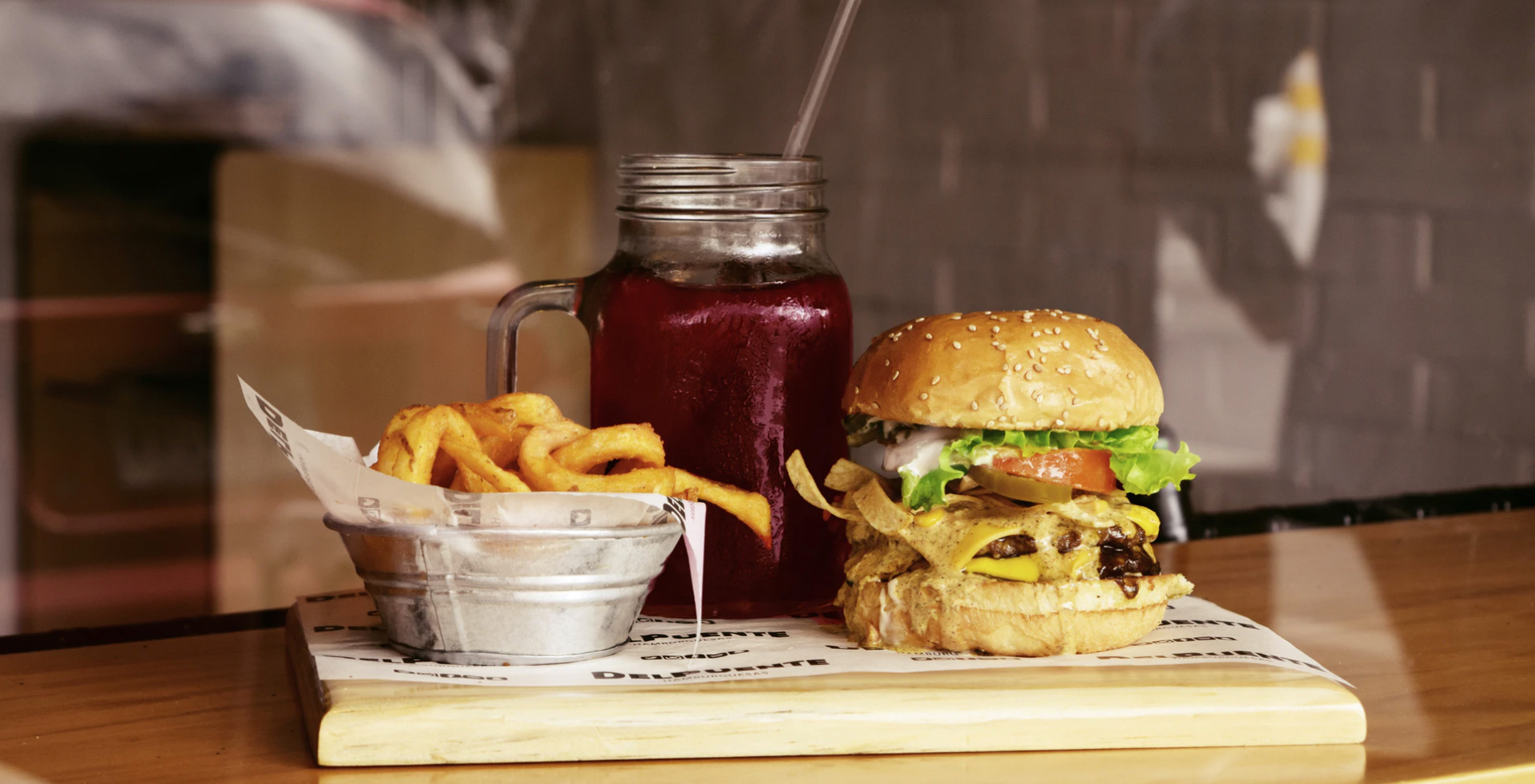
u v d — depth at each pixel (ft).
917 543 2.96
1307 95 8.30
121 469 9.87
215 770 2.46
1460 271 7.86
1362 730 2.64
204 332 10.09
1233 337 8.71
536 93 10.70
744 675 2.71
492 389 3.52
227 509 10.06
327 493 2.67
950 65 9.84
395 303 10.48
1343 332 8.30
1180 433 8.97
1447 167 7.85
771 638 3.06
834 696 2.58
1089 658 2.88
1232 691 2.64
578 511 2.66
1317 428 8.45
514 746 2.50
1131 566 2.95
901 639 2.95
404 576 2.68
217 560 10.04
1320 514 4.97
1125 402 2.98
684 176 3.22
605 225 10.99
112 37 9.68
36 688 2.98
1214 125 8.65
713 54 10.88
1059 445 2.99
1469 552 4.34
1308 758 2.56
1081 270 9.30
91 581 9.86
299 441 2.60
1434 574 4.05
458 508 2.62
